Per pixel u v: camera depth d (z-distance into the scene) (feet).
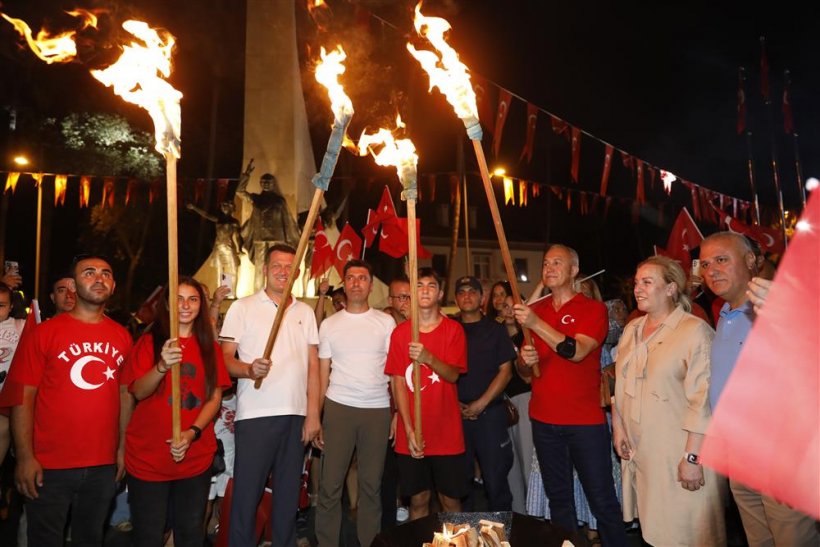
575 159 32.65
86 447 12.09
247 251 35.70
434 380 14.88
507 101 32.76
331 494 14.85
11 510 19.17
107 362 12.52
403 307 18.66
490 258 103.76
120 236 71.41
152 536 12.42
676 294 12.44
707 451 5.58
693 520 11.38
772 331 4.78
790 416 4.73
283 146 37.99
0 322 15.94
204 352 13.35
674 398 11.78
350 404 15.06
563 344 13.37
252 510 13.93
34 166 60.39
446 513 12.36
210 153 61.82
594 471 13.87
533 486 17.39
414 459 14.94
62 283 16.29
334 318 15.78
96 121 61.46
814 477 4.68
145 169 64.85
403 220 25.67
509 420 16.78
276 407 14.16
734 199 39.50
